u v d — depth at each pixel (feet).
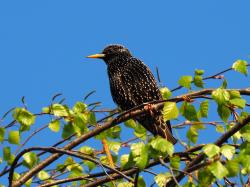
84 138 33.86
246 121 29.35
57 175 35.40
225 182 29.50
